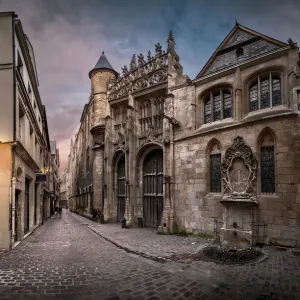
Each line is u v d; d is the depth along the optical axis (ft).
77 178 153.28
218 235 40.73
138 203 61.57
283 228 32.86
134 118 63.57
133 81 64.85
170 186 48.85
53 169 163.84
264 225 34.32
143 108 63.93
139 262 26.94
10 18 37.65
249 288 19.04
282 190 33.42
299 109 32.94
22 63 45.85
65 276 21.76
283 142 33.94
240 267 24.21
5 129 35.70
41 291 18.26
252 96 39.73
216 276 21.77
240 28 46.11
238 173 37.58
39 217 70.23
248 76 39.37
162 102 58.75
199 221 43.93
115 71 88.02
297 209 32.04
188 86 48.80
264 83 38.37
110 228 57.67
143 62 64.08
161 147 56.59
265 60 37.45
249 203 34.12
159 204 57.88
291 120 33.60
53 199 154.61
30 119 53.67
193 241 38.83
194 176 45.55
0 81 36.32
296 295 17.71
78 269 23.94
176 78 52.95
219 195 41.78
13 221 34.71
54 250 33.04
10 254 30.45
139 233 48.75
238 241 34.01
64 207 310.86
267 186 35.58
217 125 43.14
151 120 60.95
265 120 35.86
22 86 41.27
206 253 29.53
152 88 59.21
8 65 36.73
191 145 46.70
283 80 35.86
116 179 71.72
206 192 43.50
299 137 32.73
